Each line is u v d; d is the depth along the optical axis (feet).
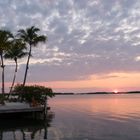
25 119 129.39
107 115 159.12
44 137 84.07
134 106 254.47
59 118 139.74
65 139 80.69
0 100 135.13
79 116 151.53
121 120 131.75
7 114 126.82
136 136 86.89
